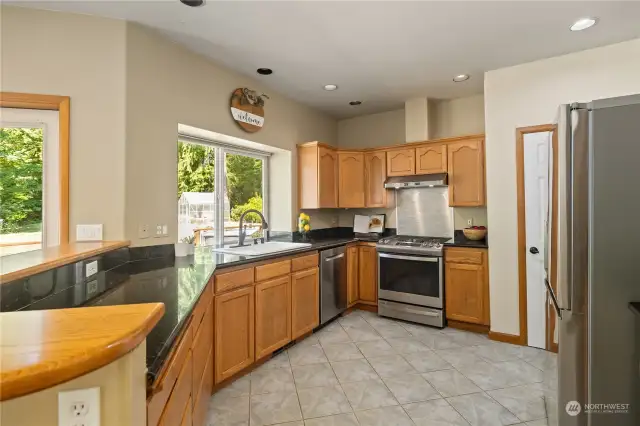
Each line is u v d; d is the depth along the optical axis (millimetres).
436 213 4090
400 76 3297
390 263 3760
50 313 753
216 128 2943
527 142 2992
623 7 2148
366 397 2197
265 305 2688
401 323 3615
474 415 1992
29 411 556
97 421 597
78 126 2137
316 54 2791
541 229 2941
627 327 1213
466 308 3357
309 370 2572
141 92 2336
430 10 2166
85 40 2156
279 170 4004
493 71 3137
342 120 4910
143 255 2354
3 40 2004
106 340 606
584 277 1254
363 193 4297
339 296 3705
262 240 3520
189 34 2441
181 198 2994
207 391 1975
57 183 2131
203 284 1724
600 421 1251
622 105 1203
